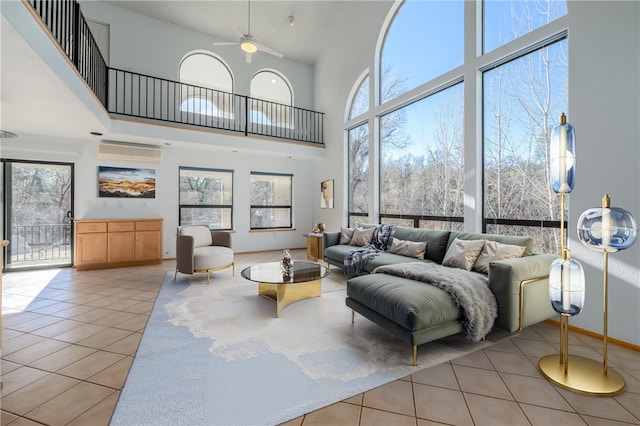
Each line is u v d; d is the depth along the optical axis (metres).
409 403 1.71
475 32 3.72
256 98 6.74
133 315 3.05
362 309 2.59
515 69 3.40
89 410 1.63
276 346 2.39
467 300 2.29
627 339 2.42
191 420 1.56
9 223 5.02
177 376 1.96
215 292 3.88
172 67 6.20
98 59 4.59
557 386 1.88
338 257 4.64
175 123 5.91
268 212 7.46
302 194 7.83
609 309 2.52
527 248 2.95
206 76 6.70
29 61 2.39
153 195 6.04
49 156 5.21
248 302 3.48
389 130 5.36
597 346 2.44
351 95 6.41
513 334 2.67
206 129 6.07
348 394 1.78
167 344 2.41
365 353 2.29
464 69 3.87
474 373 2.02
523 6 3.29
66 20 3.20
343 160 6.56
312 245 6.27
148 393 1.78
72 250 5.41
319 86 7.51
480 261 3.09
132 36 5.82
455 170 4.16
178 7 5.80
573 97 2.76
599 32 2.58
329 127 7.11
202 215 6.64
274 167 7.45
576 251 2.75
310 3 5.95
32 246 5.18
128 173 5.81
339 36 6.62
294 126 7.56
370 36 5.67
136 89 5.84
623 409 1.66
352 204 6.47
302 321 2.92
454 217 4.18
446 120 4.30
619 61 2.47
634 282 2.38
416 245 3.95
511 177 3.44
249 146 6.30
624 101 2.44
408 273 2.69
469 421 1.56
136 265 5.52
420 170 4.73
